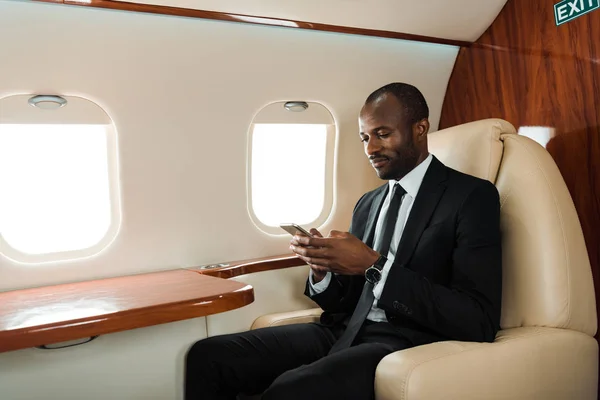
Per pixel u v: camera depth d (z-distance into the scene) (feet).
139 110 6.38
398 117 5.60
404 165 5.77
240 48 6.63
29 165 6.09
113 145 6.41
